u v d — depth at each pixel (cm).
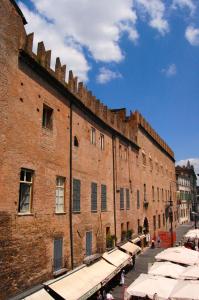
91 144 2227
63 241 1689
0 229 1189
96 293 1823
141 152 3803
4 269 1194
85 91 2147
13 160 1302
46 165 1573
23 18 1475
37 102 1533
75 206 1873
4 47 1293
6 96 1284
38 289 1355
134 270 2650
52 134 1661
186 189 8494
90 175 2158
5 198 1232
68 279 1577
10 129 1296
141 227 3412
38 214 1467
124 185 2980
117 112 3762
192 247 3406
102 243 2275
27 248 1355
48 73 1623
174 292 1377
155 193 4491
